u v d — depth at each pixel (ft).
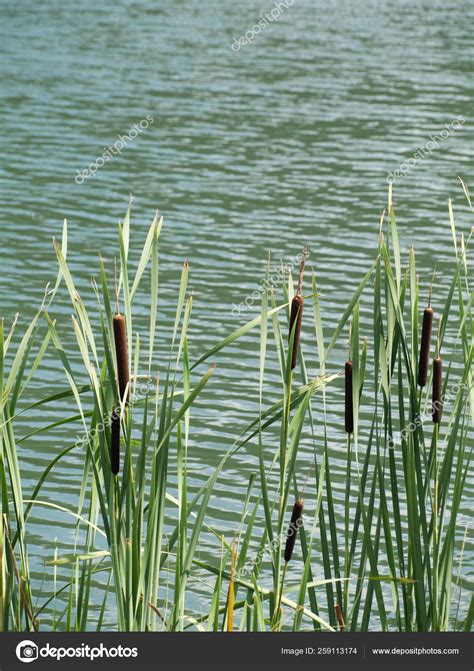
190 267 86.74
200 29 220.23
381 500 22.68
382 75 173.88
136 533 20.81
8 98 150.10
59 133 132.05
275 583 21.57
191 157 123.44
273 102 152.76
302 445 57.31
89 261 88.12
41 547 47.26
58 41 199.31
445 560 22.80
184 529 21.59
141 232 96.37
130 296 20.81
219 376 66.18
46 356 68.59
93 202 105.19
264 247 92.32
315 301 21.38
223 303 78.74
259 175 116.37
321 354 21.68
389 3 280.10
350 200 107.34
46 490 52.49
